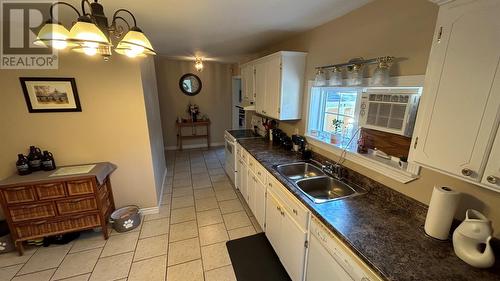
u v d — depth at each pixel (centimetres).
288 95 245
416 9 128
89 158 239
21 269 192
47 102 213
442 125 93
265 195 216
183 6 168
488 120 78
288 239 170
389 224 123
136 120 249
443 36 89
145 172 268
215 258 206
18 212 196
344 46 187
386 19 147
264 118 354
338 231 116
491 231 92
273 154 254
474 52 80
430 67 95
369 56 164
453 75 87
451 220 107
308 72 240
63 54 210
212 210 289
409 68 135
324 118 239
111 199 253
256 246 222
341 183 183
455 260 98
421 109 102
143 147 260
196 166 459
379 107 155
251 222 263
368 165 168
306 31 238
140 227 252
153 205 281
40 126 218
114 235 237
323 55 214
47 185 198
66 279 183
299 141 255
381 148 164
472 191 108
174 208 294
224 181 383
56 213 207
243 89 374
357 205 144
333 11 178
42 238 217
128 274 188
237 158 328
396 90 144
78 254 210
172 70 540
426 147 101
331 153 212
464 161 87
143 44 123
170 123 571
